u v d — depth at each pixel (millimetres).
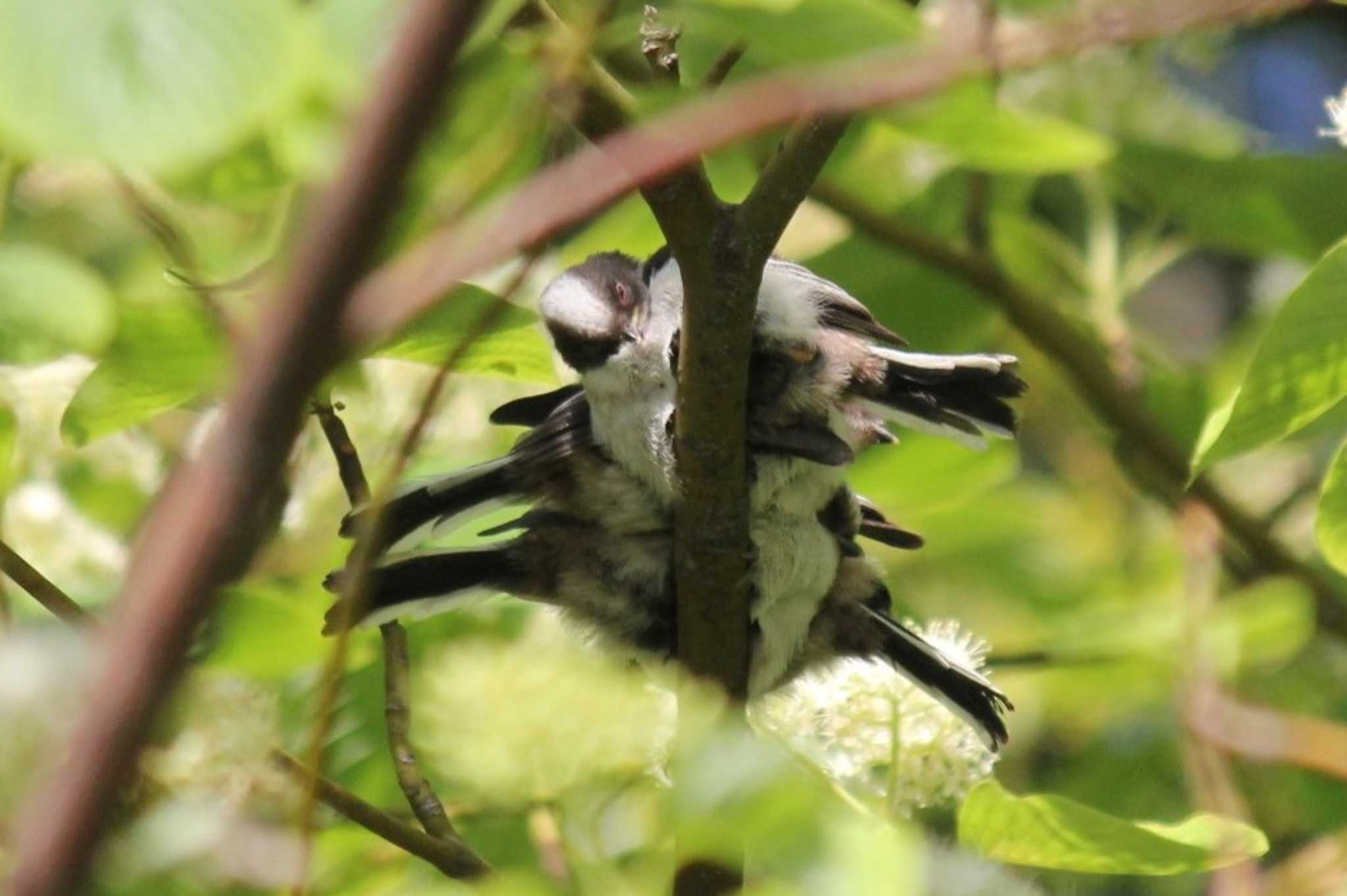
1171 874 4543
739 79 4531
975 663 4645
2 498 4656
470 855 4570
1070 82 4793
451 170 4504
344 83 3783
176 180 4121
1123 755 4840
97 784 2650
